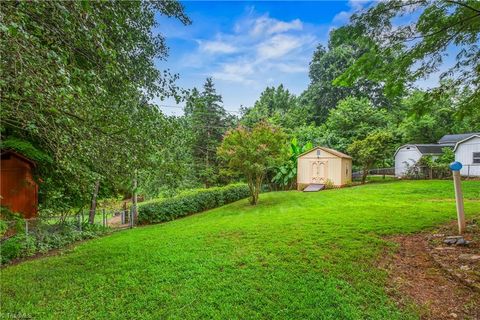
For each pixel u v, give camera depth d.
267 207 11.24
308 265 4.09
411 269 3.89
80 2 2.46
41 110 3.31
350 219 6.86
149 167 5.03
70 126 3.47
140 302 3.26
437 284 3.43
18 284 3.89
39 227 6.83
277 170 18.84
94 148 4.11
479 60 4.79
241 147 11.89
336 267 3.98
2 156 7.00
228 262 4.37
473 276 3.40
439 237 5.03
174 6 6.29
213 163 22.45
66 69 2.73
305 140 24.56
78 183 5.91
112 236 7.76
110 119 3.96
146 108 4.48
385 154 18.20
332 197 12.39
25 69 2.51
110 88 4.11
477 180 14.96
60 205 8.11
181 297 3.33
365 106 24.39
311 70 37.00
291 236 5.59
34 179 7.34
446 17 4.15
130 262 4.63
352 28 4.46
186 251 5.09
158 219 11.23
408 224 6.09
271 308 3.03
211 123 23.58
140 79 4.86
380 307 2.99
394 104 27.69
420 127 24.39
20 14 2.15
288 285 3.51
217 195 14.48
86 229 8.34
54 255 5.70
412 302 3.08
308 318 2.83
